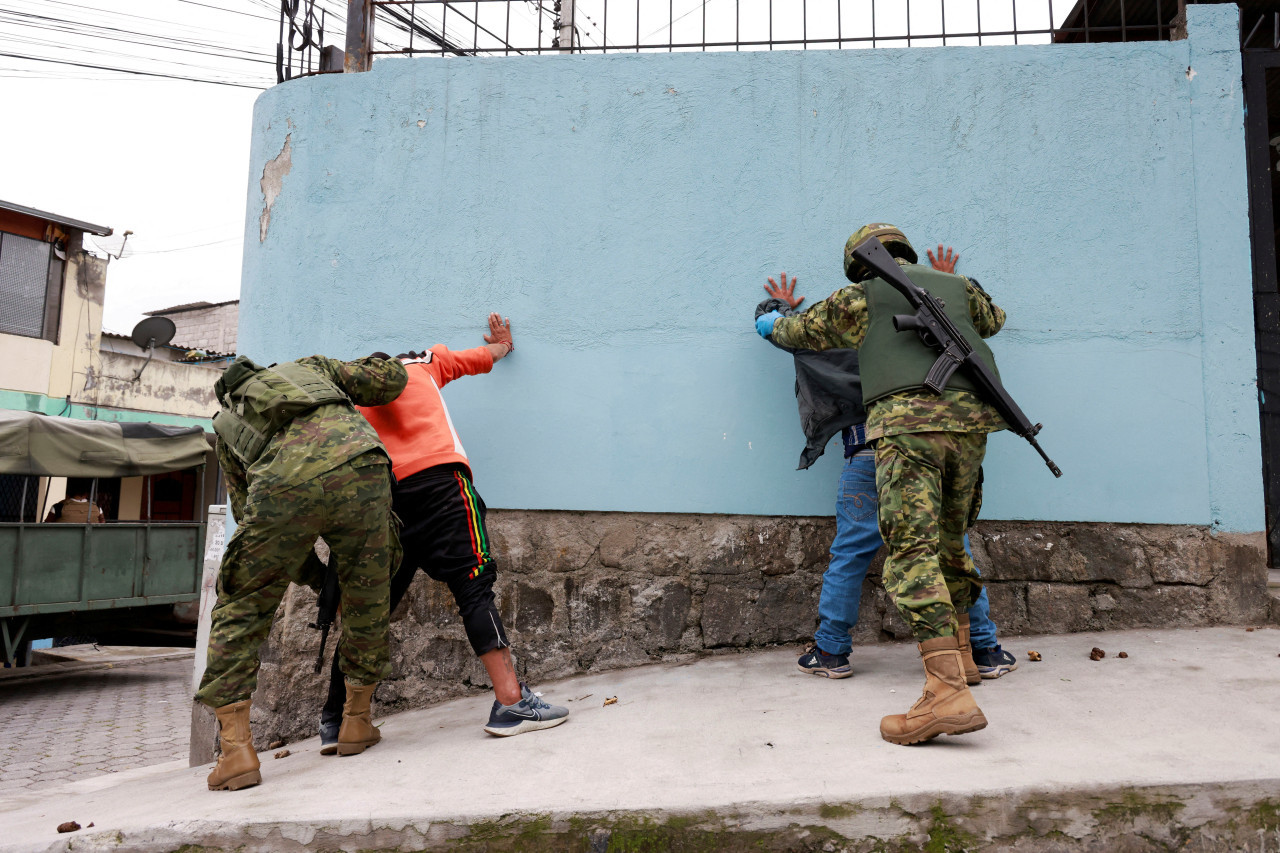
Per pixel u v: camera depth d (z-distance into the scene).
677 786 1.92
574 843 1.80
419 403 2.79
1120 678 2.55
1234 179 3.27
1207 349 3.20
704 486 3.30
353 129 3.59
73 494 13.55
